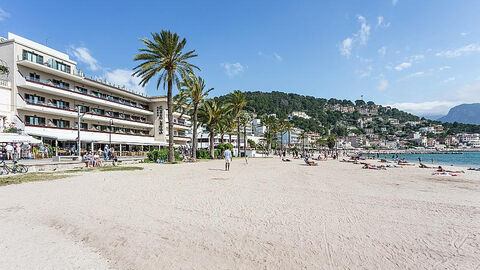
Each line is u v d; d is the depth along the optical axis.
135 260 4.62
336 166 32.88
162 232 5.98
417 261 4.66
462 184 15.66
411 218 7.43
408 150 172.75
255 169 25.05
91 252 4.97
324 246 5.27
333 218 7.29
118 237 5.67
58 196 9.76
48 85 35.12
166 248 5.12
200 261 4.58
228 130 56.22
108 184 12.96
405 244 5.45
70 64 40.78
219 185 13.34
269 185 13.84
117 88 49.00
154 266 4.40
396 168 30.61
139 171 20.17
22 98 32.75
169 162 31.08
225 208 8.23
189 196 10.12
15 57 32.50
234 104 51.12
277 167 28.75
